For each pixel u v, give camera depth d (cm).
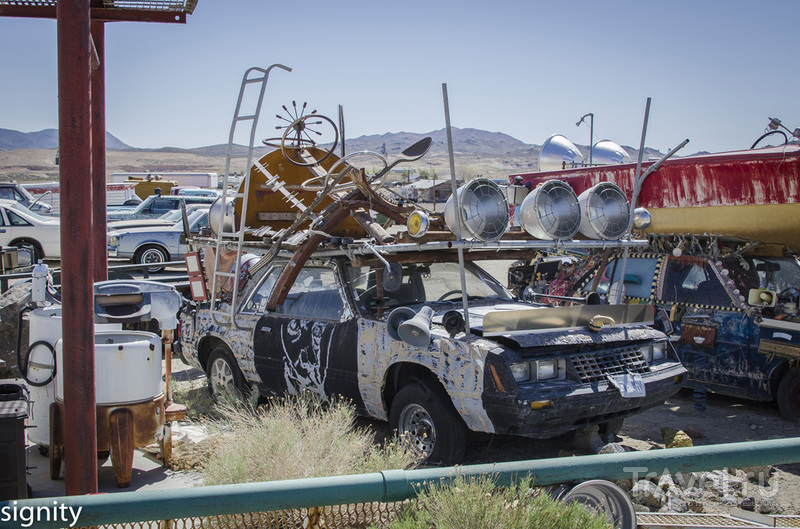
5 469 422
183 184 4559
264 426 518
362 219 633
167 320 612
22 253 1394
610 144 1312
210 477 463
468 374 519
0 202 2127
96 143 755
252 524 319
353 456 495
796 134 883
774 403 799
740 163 860
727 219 882
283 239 696
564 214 593
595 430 608
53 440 515
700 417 756
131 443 510
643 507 479
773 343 723
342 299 643
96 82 738
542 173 1160
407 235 573
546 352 536
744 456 289
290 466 458
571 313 566
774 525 385
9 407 432
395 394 600
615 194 644
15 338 845
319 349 640
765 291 726
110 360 511
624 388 540
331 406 575
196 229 2083
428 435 559
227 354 748
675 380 595
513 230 641
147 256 2020
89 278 412
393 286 562
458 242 539
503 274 1723
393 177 6631
